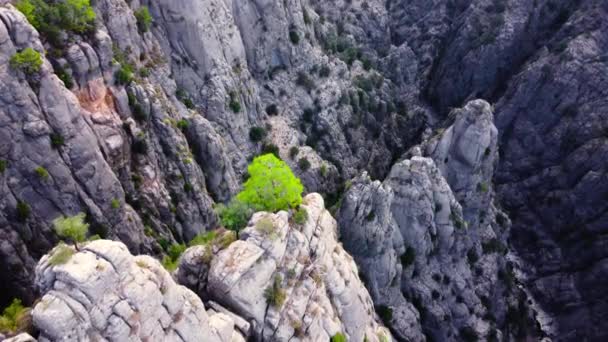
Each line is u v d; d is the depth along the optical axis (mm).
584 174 119312
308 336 53656
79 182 64625
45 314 36000
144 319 40219
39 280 38406
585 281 112750
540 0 137250
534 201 126125
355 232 80312
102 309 38156
